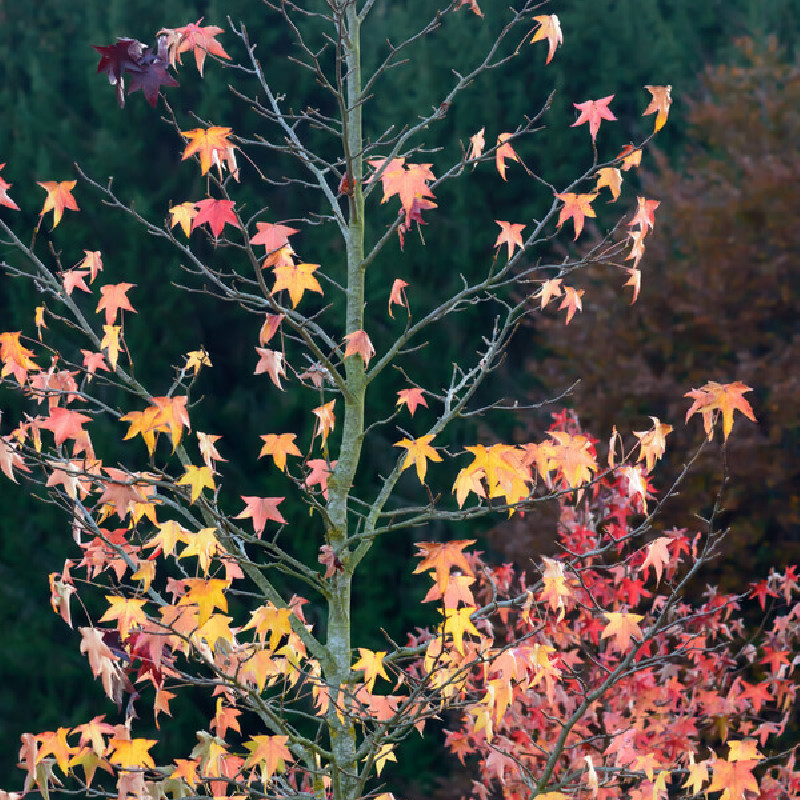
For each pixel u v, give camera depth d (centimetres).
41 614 1298
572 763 454
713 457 998
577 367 1215
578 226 331
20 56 1529
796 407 1005
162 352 1427
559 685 456
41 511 1317
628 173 1538
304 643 353
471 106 1518
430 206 359
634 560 473
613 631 316
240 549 344
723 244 1152
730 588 977
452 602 265
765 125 1272
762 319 1129
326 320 1436
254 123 1527
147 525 975
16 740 1259
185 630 288
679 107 1548
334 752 347
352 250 382
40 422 321
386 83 1573
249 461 1412
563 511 510
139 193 1431
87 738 272
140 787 274
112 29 1494
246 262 1464
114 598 273
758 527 1011
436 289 1485
